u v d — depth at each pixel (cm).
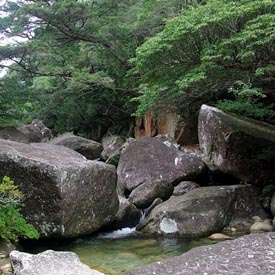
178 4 1258
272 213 719
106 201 685
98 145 1459
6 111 1219
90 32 1322
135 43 1382
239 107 889
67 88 1363
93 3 1316
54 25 1246
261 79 621
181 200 741
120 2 1362
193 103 986
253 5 567
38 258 480
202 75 598
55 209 593
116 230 735
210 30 612
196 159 970
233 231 702
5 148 661
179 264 455
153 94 718
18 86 1239
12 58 1191
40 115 1778
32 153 664
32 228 568
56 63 1348
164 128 1352
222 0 671
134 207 784
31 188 602
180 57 668
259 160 809
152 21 1317
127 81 1405
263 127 894
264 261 432
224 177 930
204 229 687
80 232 636
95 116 1858
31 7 1136
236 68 622
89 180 646
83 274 445
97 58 1396
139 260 565
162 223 707
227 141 801
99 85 1421
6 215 540
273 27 521
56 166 597
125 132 1847
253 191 790
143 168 984
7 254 552
